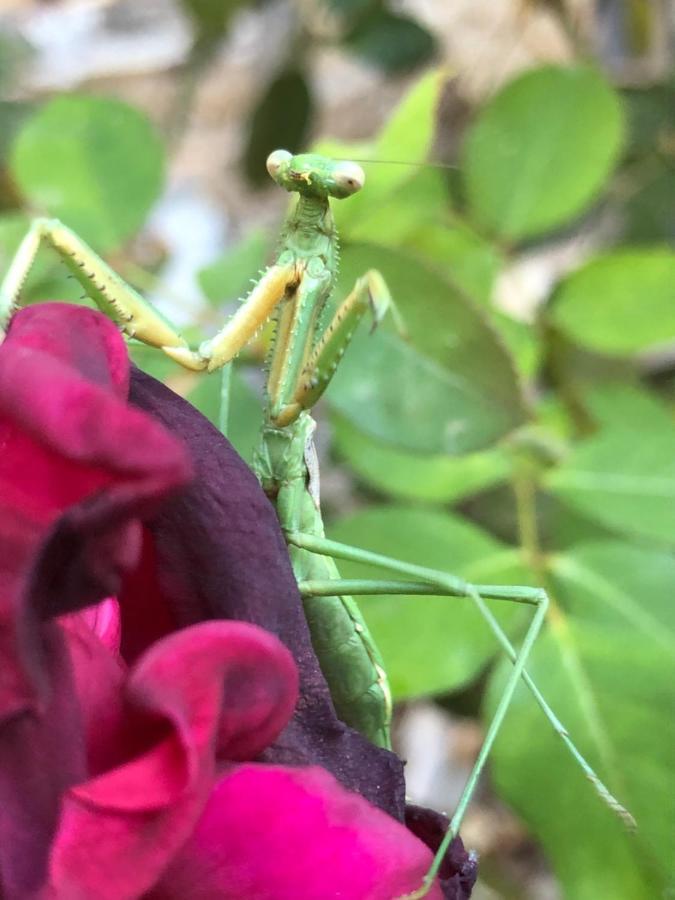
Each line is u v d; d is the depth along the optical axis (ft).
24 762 0.19
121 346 0.21
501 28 0.73
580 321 0.41
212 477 0.23
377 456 0.39
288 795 0.21
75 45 0.93
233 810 0.21
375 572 0.35
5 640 0.18
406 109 0.40
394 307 0.33
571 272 0.41
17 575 0.18
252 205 0.93
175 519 0.23
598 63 0.64
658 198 0.60
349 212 0.40
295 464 0.32
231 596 0.23
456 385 0.35
